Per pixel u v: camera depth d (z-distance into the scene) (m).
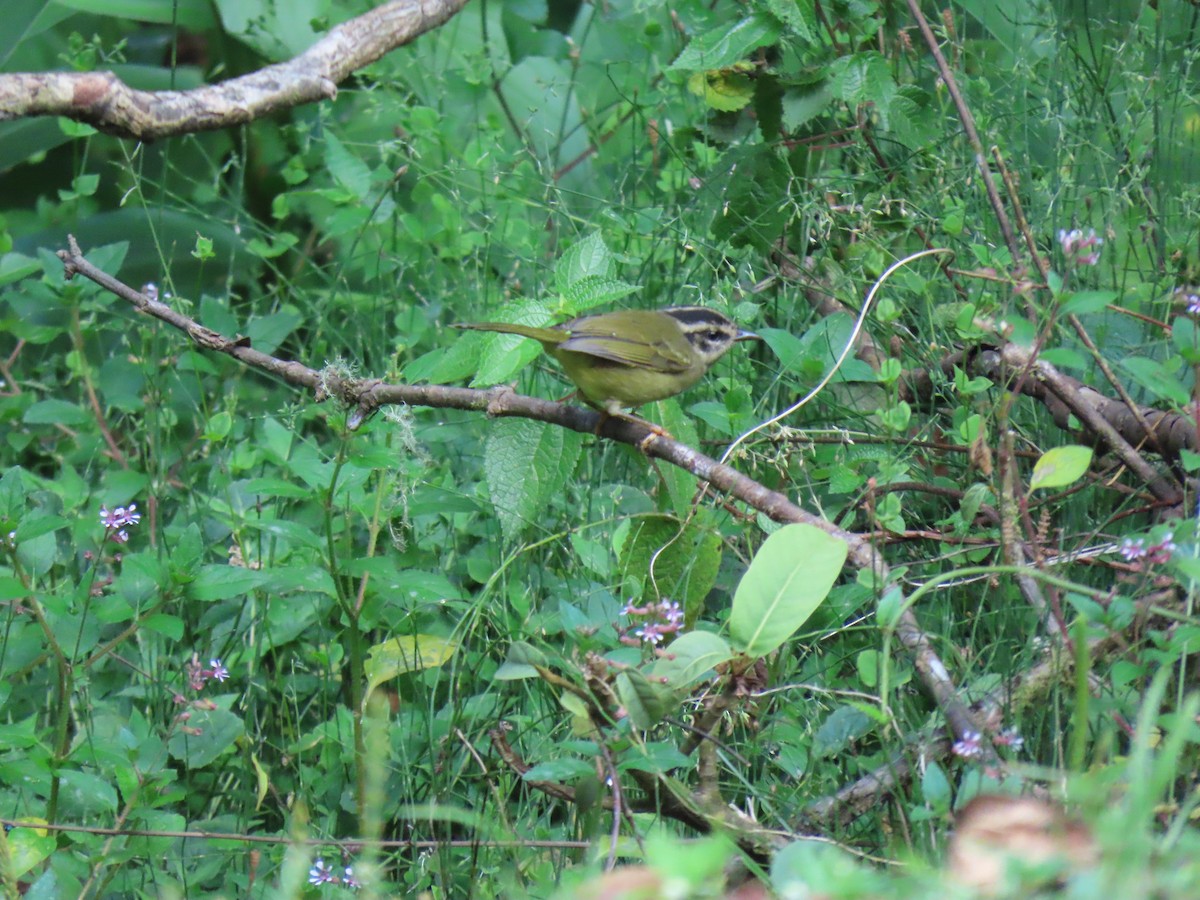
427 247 14.05
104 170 16.08
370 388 8.73
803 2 10.15
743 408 9.63
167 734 8.40
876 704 7.65
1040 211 10.94
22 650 9.14
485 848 7.95
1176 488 8.95
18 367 13.97
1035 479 7.33
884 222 11.29
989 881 4.16
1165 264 10.66
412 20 9.51
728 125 12.35
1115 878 4.01
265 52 15.09
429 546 10.86
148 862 8.36
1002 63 13.48
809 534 6.78
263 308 15.40
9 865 7.15
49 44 15.32
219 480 11.38
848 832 7.35
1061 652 7.33
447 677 9.84
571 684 6.62
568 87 15.29
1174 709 7.09
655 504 10.42
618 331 8.73
